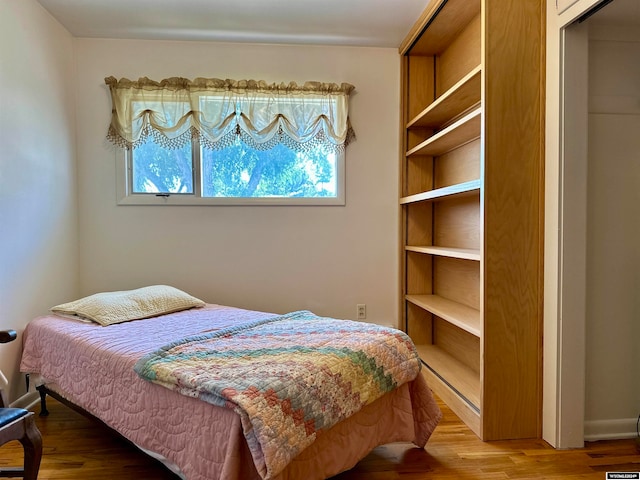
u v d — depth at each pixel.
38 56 2.30
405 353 1.69
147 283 2.83
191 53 2.81
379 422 1.61
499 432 1.85
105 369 1.61
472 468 1.64
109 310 2.13
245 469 1.14
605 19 1.79
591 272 1.86
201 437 1.22
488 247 1.83
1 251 1.98
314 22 2.58
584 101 1.75
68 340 1.85
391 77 2.99
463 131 2.24
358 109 2.97
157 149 2.82
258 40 2.82
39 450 1.37
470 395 2.10
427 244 3.03
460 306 2.52
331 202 2.96
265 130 2.79
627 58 1.85
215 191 2.88
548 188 1.82
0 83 1.98
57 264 2.49
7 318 2.03
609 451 1.76
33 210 2.25
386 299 3.04
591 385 1.87
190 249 2.86
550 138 1.80
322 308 2.98
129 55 2.77
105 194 2.78
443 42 2.75
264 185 2.92
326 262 2.98
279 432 1.13
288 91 2.83
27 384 2.16
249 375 1.26
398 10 2.46
